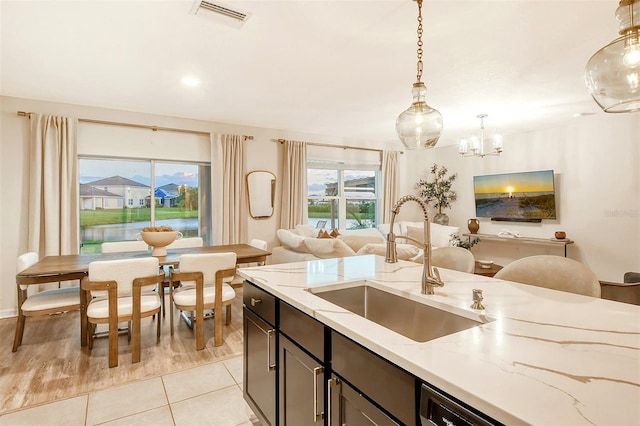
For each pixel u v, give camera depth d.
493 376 0.78
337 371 1.20
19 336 2.88
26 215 3.85
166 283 4.81
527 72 3.10
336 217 6.32
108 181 4.41
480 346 0.96
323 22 2.25
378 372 1.00
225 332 3.32
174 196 4.83
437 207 6.68
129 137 4.42
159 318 3.08
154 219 4.68
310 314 1.32
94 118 4.19
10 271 3.79
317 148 5.96
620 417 0.63
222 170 4.93
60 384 2.35
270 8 2.09
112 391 2.28
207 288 3.17
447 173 6.76
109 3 2.04
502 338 1.01
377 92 3.66
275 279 1.82
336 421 1.19
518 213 5.61
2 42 2.52
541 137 5.38
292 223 5.52
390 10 2.11
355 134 5.99
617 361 0.86
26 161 3.85
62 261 3.11
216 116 4.70
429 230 1.55
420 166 7.19
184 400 2.20
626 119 4.49
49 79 3.27
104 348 2.94
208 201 5.06
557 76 3.19
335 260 2.40
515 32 2.38
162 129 4.61
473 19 2.22
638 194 4.39
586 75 1.50
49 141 3.88
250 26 2.30
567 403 0.67
